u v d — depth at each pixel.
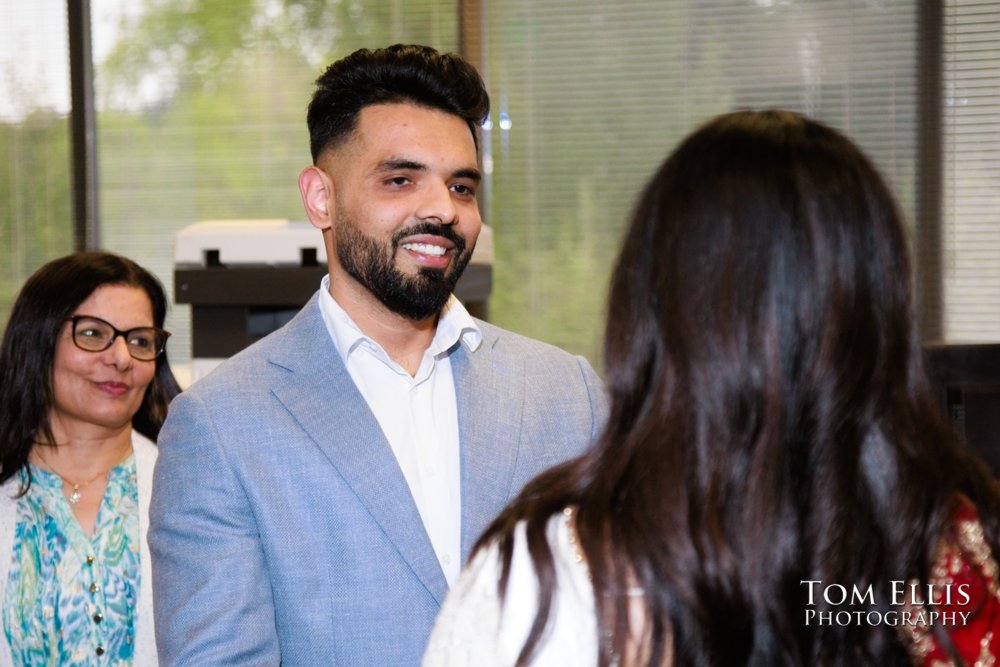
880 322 0.81
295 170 4.38
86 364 1.82
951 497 0.81
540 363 1.63
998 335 3.97
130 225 4.50
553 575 0.82
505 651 0.83
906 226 0.85
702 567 0.77
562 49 4.18
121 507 1.84
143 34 4.46
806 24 4.04
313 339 1.52
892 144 4.00
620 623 0.79
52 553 1.79
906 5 3.98
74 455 1.88
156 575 1.42
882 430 0.80
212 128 4.43
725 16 4.08
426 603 1.39
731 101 4.08
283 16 4.36
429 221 1.43
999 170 3.96
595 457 0.86
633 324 0.85
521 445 1.52
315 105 1.52
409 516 1.42
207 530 1.39
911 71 3.99
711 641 0.77
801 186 0.81
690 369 0.80
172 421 1.46
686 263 0.81
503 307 4.23
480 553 0.89
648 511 0.79
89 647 1.74
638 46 4.13
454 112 1.49
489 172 4.23
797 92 4.04
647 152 4.14
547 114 4.19
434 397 1.53
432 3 4.25
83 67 4.47
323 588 1.39
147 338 1.90
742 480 0.79
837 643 0.79
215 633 1.32
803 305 0.80
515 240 4.22
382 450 1.44
